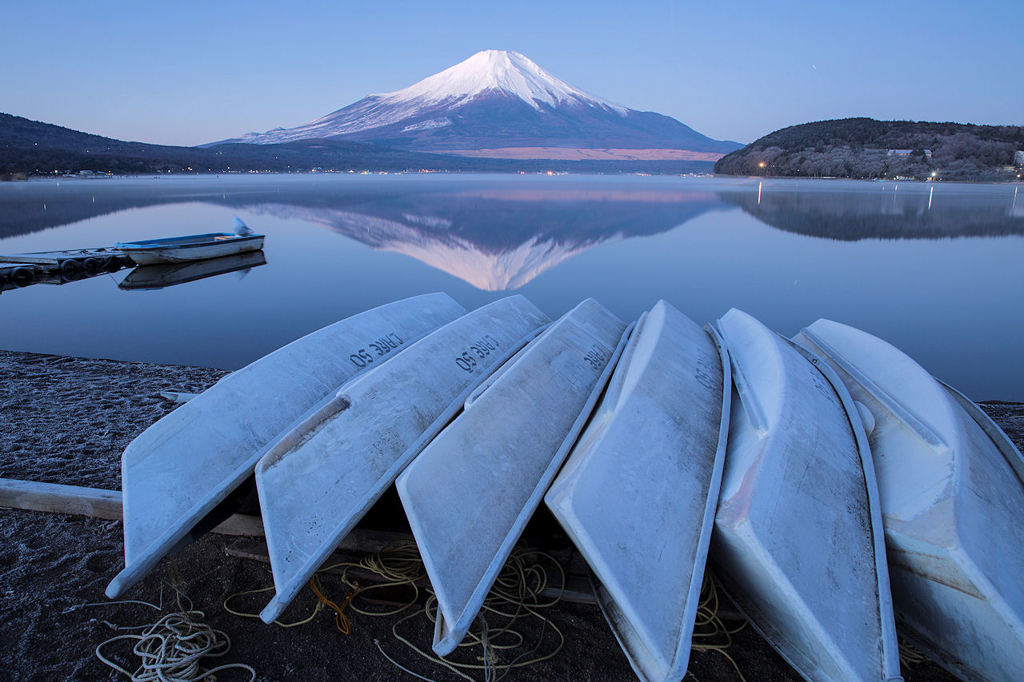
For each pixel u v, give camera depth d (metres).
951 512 2.12
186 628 2.30
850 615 1.97
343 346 3.93
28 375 5.74
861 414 3.05
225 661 2.23
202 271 14.36
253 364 3.34
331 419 2.66
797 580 1.99
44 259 14.04
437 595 1.96
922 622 2.15
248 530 2.88
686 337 3.79
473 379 3.51
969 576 1.91
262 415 3.06
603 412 2.85
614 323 4.55
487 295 10.88
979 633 1.95
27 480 3.50
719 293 10.66
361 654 2.26
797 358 3.43
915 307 9.54
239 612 2.46
